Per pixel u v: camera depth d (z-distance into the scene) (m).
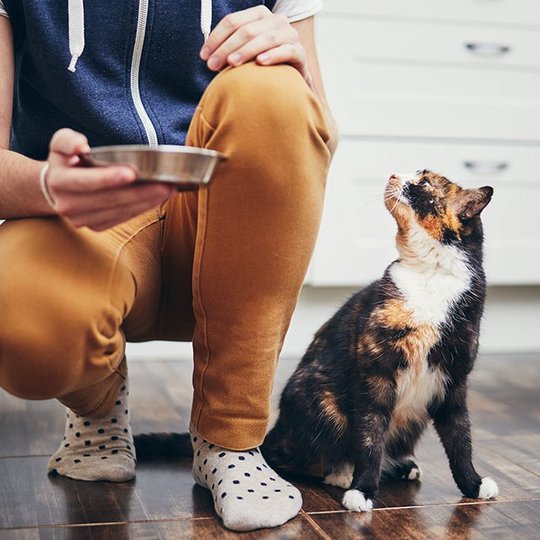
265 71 1.09
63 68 1.21
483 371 2.41
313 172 1.10
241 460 1.23
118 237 1.15
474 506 1.30
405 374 1.31
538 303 2.82
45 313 1.01
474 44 2.62
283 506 1.20
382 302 1.31
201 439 1.28
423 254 1.30
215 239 1.11
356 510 1.26
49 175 0.92
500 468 1.50
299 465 1.40
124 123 1.23
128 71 1.27
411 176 1.32
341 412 1.35
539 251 2.73
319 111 1.11
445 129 2.63
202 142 1.11
